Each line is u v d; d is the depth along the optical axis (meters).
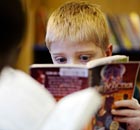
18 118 0.66
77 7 1.34
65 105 0.69
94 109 0.69
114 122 1.00
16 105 0.67
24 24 0.69
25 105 0.67
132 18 2.86
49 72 0.90
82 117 0.66
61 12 1.31
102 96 0.94
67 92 0.90
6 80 0.70
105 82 0.94
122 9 3.15
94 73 0.90
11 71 0.72
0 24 0.66
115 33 2.79
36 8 2.85
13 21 0.66
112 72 0.95
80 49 1.23
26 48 2.69
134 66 0.98
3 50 0.67
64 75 0.90
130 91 1.00
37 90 0.70
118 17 2.84
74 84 0.89
